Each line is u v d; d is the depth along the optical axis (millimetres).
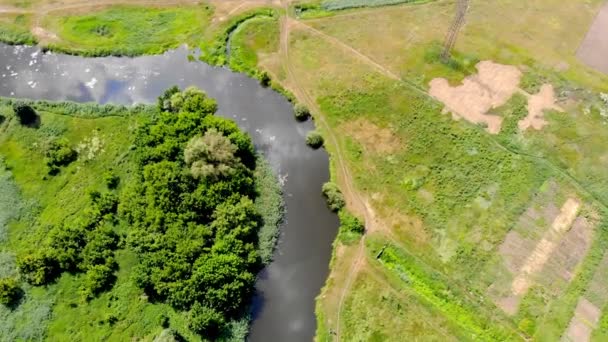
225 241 44062
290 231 47625
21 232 46438
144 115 53781
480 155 51562
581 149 51844
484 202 48812
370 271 45219
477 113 54281
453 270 45312
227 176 46781
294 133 53844
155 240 44000
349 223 47344
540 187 49656
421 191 49594
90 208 46844
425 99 55344
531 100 55125
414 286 44719
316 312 43406
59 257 43531
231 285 41750
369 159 51625
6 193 48562
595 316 43250
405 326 42531
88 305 42625
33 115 53688
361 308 43375
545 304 43625
